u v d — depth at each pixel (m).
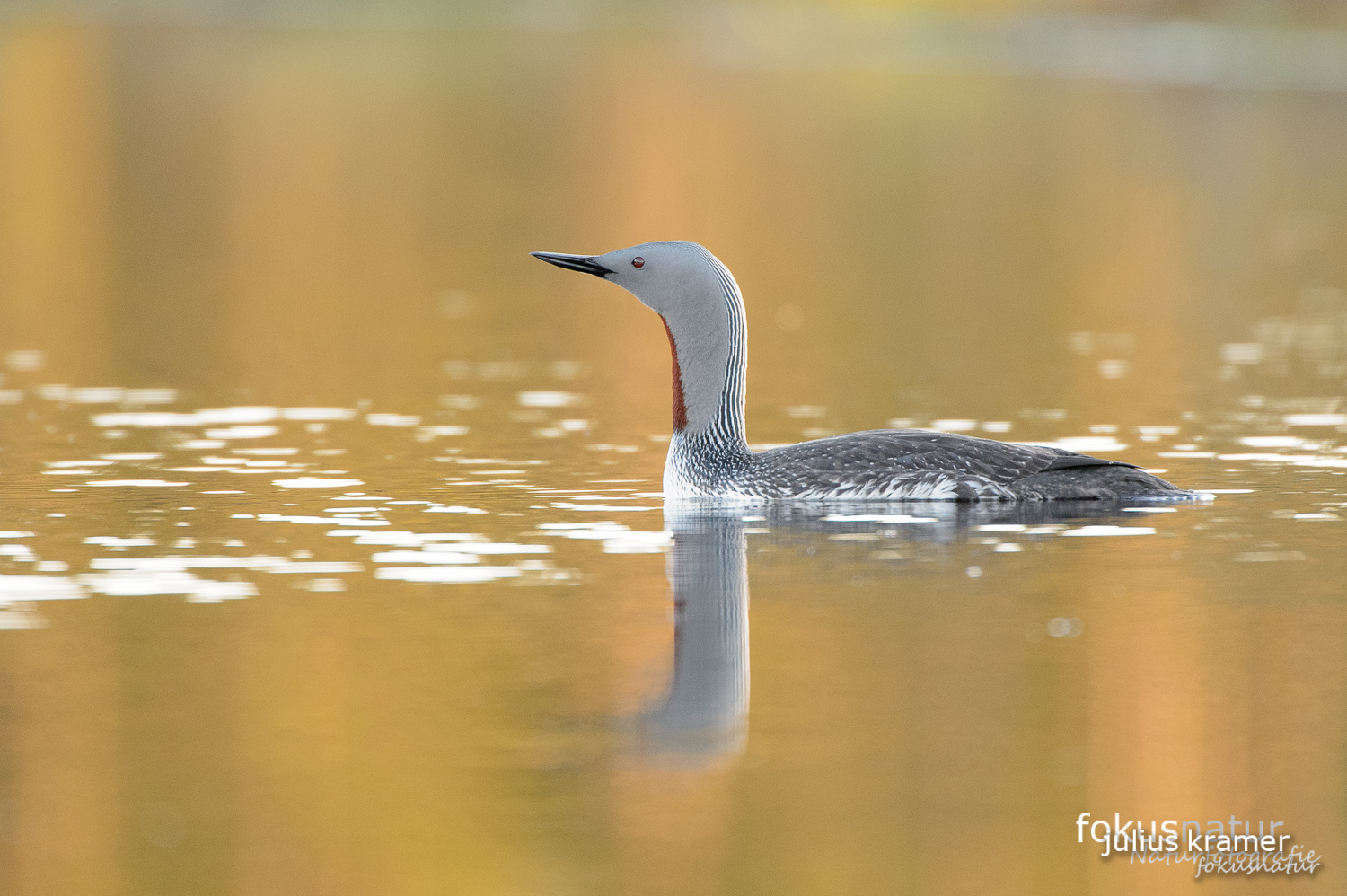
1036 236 33.75
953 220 36.09
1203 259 30.75
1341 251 31.38
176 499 13.66
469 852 7.66
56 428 16.73
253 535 12.49
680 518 13.03
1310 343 22.16
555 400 18.62
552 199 39.94
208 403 18.16
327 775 8.35
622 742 8.71
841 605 10.73
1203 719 8.95
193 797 8.16
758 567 11.61
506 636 10.20
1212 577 11.27
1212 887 7.59
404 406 18.16
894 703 9.18
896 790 8.23
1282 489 13.86
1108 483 13.33
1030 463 13.27
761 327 24.03
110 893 7.37
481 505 13.51
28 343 22.17
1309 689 9.33
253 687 9.38
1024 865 7.61
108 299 26.31
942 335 23.17
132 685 9.42
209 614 10.61
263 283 28.33
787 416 17.73
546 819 7.96
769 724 8.93
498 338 23.16
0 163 45.34
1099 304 25.91
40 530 12.64
